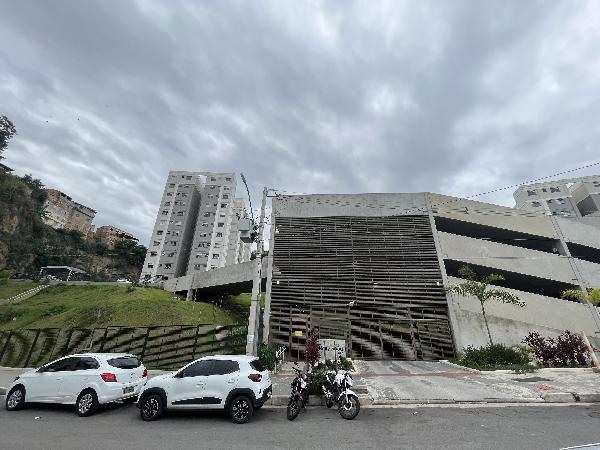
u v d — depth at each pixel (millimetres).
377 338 22375
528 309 22984
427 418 7414
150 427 7191
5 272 51031
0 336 20484
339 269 24938
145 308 26391
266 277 24797
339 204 28344
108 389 8562
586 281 25047
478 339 21703
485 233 30062
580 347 15891
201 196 73125
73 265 74812
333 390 8625
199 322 25797
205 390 7805
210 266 61625
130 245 81188
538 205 57406
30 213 70938
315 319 23188
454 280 24000
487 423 6863
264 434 6551
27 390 9141
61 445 6016
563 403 8547
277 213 28125
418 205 28188
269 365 14750
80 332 19094
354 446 5719
